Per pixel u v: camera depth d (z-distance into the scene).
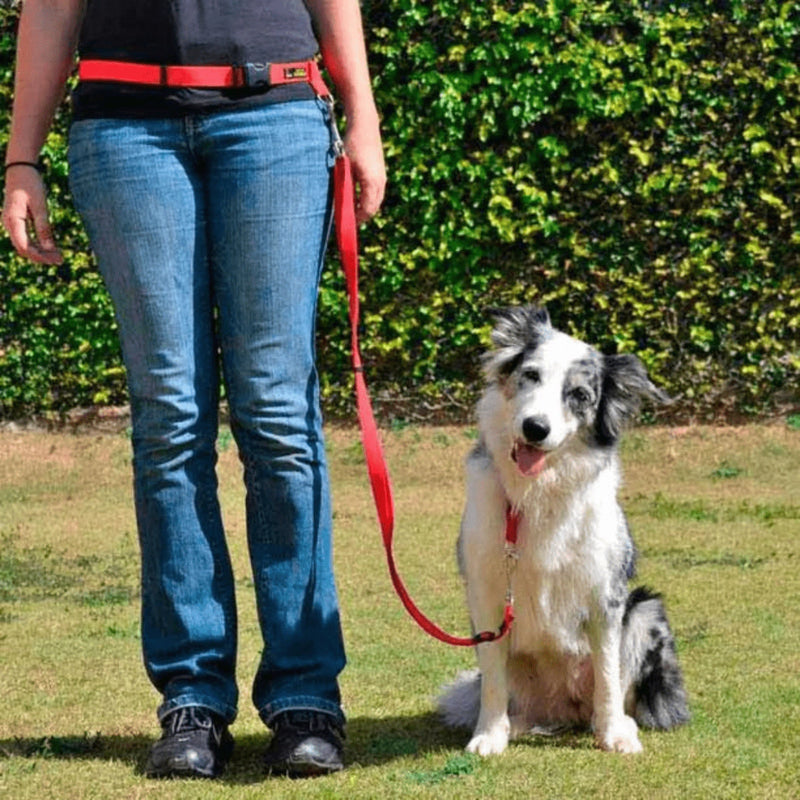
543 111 15.48
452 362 16.28
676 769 5.78
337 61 5.74
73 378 16.12
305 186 5.45
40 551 11.65
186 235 5.43
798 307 15.88
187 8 5.33
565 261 15.88
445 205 15.88
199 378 5.54
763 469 15.02
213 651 5.70
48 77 5.68
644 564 10.94
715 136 15.63
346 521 12.90
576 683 6.55
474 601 6.39
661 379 16.05
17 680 7.57
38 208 5.69
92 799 5.26
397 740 6.33
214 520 5.70
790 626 8.89
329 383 16.36
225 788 5.40
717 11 15.48
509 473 6.29
